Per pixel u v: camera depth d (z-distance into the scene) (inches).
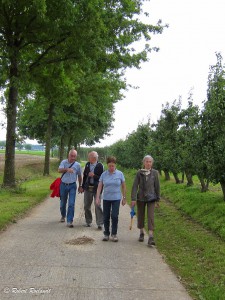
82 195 681.0
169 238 339.9
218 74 470.0
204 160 427.5
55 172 1429.6
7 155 669.9
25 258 254.1
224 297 194.2
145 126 1127.0
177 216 447.2
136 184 323.9
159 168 857.5
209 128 435.2
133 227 390.9
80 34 592.7
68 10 553.9
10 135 671.1
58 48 658.8
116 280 217.3
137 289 204.1
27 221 395.9
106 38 641.0
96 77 982.4
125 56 704.4
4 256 257.0
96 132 1748.3
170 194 633.6
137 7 710.5
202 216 415.2
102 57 678.5
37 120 1264.8
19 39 660.7
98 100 1112.8
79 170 395.9
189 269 243.9
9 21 620.7
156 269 243.0
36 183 852.0
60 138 1715.1
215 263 254.7
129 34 692.7
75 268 236.4
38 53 716.7
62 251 277.0
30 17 598.2
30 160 1753.2
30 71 695.1
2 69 621.3
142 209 325.1
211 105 439.5
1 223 360.2
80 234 339.6
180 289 207.2
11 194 610.2
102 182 331.3
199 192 569.9
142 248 299.4
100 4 602.2
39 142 2020.2
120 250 289.6
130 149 1275.8
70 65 706.2
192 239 323.0
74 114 1379.2
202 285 214.1
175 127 745.0
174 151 690.2
